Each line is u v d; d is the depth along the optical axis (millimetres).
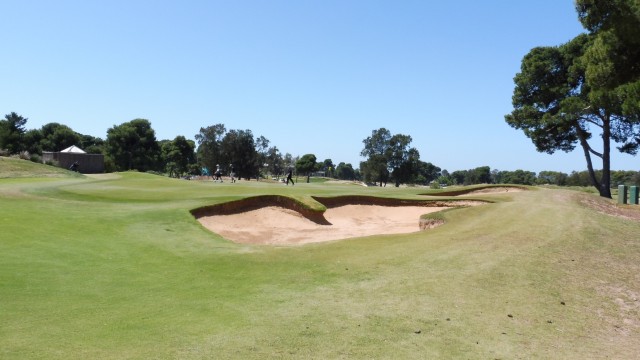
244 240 19359
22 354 6168
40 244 12594
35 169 44031
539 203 24438
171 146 121438
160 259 12727
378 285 10930
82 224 15750
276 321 8305
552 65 42344
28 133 100062
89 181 35594
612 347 8383
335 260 13359
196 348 6848
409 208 27672
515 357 7473
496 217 20297
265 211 24078
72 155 66188
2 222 14430
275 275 11742
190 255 13398
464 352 7457
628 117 36344
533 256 13789
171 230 16547
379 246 15297
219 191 28938
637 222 20906
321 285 10898
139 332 7371
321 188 35250
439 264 12828
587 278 12328
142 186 32500
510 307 9898
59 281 9812
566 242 15641
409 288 10727
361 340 7617
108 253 12688
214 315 8477
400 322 8586
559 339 8492
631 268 13531
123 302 8922
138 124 111250
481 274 11953
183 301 9258
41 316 7734
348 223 25016
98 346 6668
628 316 10156
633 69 20766
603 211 24672
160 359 6355
